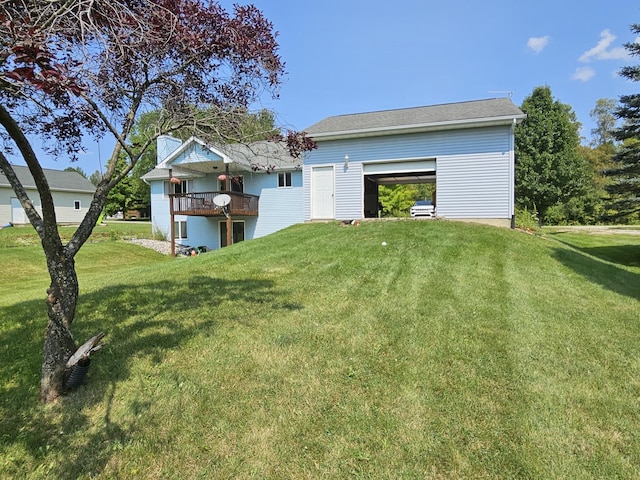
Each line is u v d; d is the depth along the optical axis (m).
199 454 2.45
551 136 20.53
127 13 2.92
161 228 21.48
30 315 5.23
